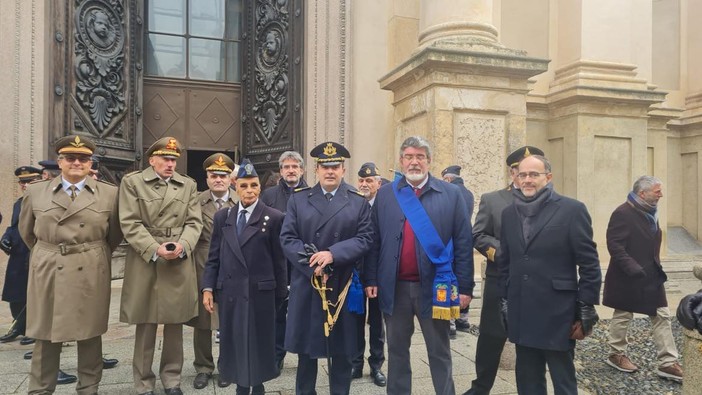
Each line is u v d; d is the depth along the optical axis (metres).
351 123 9.14
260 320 3.70
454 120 7.04
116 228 4.00
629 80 9.39
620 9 9.59
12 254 5.36
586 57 9.41
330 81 9.05
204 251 4.51
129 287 3.96
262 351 3.68
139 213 3.95
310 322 3.58
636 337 6.01
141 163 9.02
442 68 6.96
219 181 4.59
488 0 7.71
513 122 7.23
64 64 8.01
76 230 3.73
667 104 12.01
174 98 9.69
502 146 7.20
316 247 3.59
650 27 10.44
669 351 4.66
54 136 7.91
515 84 7.25
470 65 6.96
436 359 3.48
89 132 8.23
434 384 3.48
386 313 3.51
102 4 8.45
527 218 3.34
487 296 3.81
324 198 3.71
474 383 3.85
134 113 8.86
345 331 3.56
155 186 4.06
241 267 3.69
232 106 10.02
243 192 3.82
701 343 2.84
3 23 7.64
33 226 3.84
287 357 5.03
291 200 3.77
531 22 10.02
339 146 3.75
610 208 9.05
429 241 3.44
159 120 9.57
